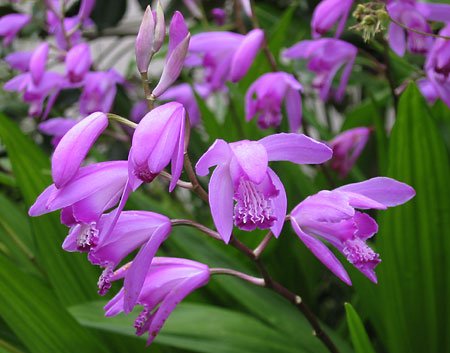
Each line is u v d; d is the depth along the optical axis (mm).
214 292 462
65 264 430
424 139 402
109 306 329
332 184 519
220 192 314
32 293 390
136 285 310
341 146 536
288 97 520
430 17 473
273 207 324
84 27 723
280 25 577
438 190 405
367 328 523
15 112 745
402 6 464
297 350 401
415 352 425
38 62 547
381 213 411
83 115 566
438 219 407
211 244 454
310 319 348
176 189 682
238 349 385
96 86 560
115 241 312
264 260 510
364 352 349
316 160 310
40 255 429
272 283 340
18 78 579
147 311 327
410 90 395
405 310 420
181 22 301
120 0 726
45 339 392
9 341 446
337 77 628
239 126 537
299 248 533
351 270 437
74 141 285
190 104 647
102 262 312
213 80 540
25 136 484
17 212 515
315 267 543
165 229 315
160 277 328
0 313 384
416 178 407
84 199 298
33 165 433
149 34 300
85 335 401
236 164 310
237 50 492
